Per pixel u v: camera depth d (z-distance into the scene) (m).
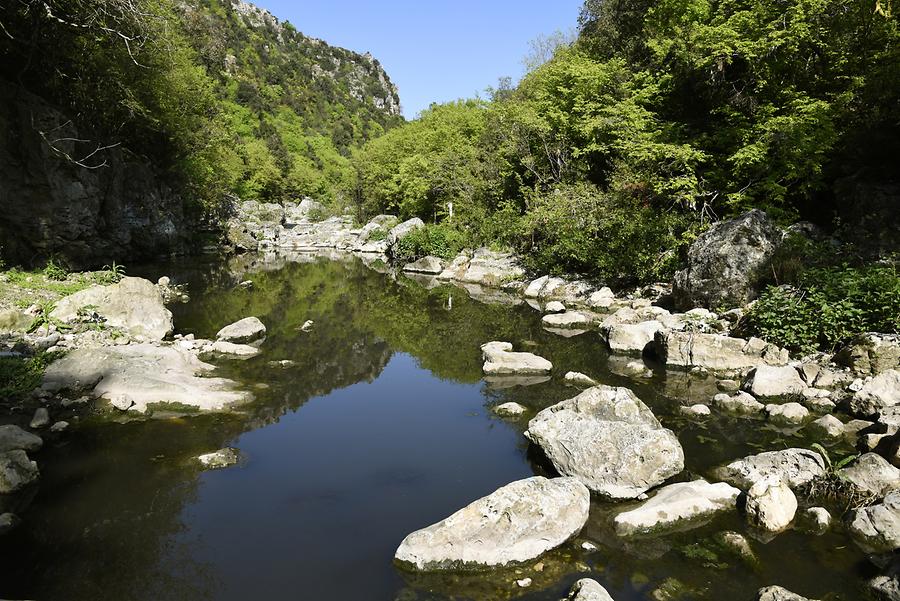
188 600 4.32
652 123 19.50
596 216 19.61
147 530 5.32
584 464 6.01
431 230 29.31
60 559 4.87
